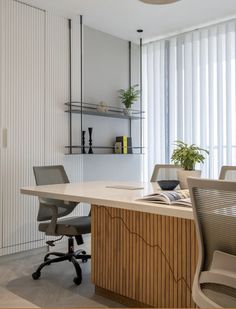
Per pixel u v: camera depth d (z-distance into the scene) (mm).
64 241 4012
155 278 2145
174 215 1670
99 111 4406
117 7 3867
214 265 1335
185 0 3689
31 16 3768
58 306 2354
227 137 4324
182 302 2006
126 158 5016
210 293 1336
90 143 4387
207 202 1341
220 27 4367
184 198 1889
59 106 4062
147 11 3982
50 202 2941
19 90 3641
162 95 4953
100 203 2059
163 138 4934
